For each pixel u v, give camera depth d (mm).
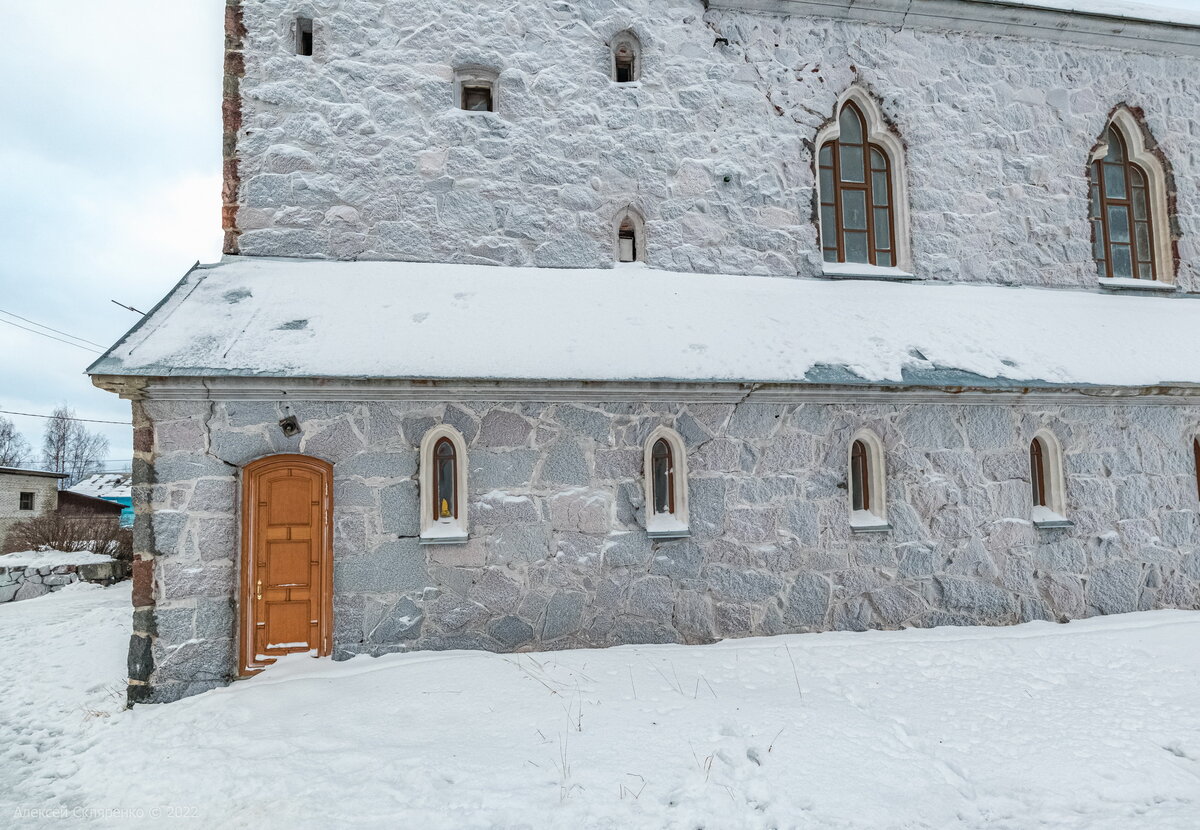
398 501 6988
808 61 9633
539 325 7570
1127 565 8578
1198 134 10719
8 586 12969
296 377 6473
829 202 9844
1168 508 8773
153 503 6469
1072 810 4434
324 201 8195
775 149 9422
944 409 8273
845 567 7910
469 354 7031
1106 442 8664
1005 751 5129
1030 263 9977
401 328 7203
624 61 9508
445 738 5191
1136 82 10570
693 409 7695
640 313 8016
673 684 6230
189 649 6445
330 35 8422
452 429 7160
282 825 4230
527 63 8875
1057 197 10164
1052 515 8492
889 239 9914
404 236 8320
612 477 7469
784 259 9297
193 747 5340
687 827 4180
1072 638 7562
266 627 6758
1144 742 5266
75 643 8766
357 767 4824
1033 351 8516
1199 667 6766
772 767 4750
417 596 6965
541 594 7223
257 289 7441
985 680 6523
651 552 7484
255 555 6742
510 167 8672
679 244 9023
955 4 9781
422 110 8539
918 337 8445
